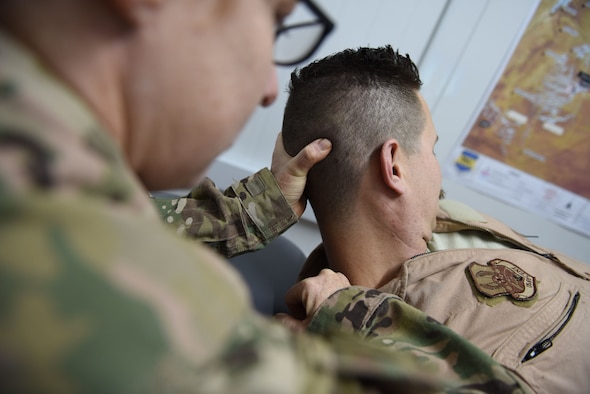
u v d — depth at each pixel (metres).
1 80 0.15
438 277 0.55
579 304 0.56
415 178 0.56
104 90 0.19
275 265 0.85
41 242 0.13
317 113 0.56
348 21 0.94
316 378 0.15
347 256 0.60
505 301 0.52
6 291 0.12
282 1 0.25
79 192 0.15
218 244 0.59
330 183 0.57
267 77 0.26
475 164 1.08
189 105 0.22
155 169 0.25
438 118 1.04
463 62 0.97
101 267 0.13
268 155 1.05
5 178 0.13
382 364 0.18
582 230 1.14
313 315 0.45
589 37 0.92
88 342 0.12
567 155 1.05
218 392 0.13
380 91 0.54
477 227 0.75
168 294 0.14
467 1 0.91
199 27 0.20
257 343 0.15
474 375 0.34
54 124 0.15
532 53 0.95
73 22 0.17
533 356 0.48
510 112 1.01
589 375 0.51
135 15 0.18
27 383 0.11
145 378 0.12
